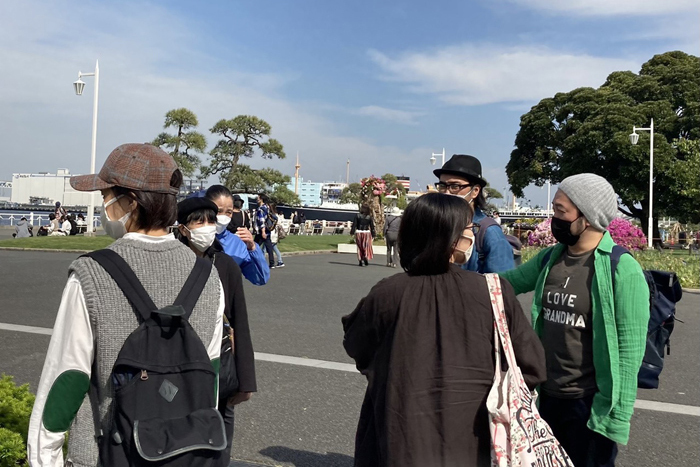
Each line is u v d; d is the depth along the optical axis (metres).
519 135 49.25
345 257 22.89
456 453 1.99
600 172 43.00
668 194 40.41
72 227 28.52
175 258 1.91
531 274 3.09
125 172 1.90
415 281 2.14
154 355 1.72
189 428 1.69
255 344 7.41
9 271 13.92
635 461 4.20
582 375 2.72
